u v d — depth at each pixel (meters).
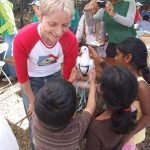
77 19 4.38
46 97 1.45
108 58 3.08
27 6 7.74
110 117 1.59
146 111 1.78
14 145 1.84
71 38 1.89
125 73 1.55
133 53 1.86
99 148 1.60
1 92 4.43
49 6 1.49
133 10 3.42
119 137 1.69
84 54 2.60
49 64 1.97
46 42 1.79
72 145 1.52
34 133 1.58
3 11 4.49
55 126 1.46
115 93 1.51
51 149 1.53
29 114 2.18
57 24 1.54
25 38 1.76
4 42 4.73
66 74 2.08
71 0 1.54
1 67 4.48
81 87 2.57
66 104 1.44
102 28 3.62
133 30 3.61
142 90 1.73
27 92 2.03
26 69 1.91
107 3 3.32
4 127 1.80
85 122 1.59
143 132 2.06
